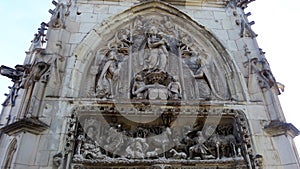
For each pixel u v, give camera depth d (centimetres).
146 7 956
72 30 834
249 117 658
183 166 575
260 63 765
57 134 588
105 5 936
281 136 614
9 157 585
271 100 687
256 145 603
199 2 994
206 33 877
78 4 928
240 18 925
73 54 760
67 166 539
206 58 830
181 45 865
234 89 732
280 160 584
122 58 816
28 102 638
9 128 584
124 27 902
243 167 572
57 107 635
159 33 890
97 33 838
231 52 823
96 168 561
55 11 873
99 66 777
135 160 571
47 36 783
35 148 564
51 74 684
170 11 950
